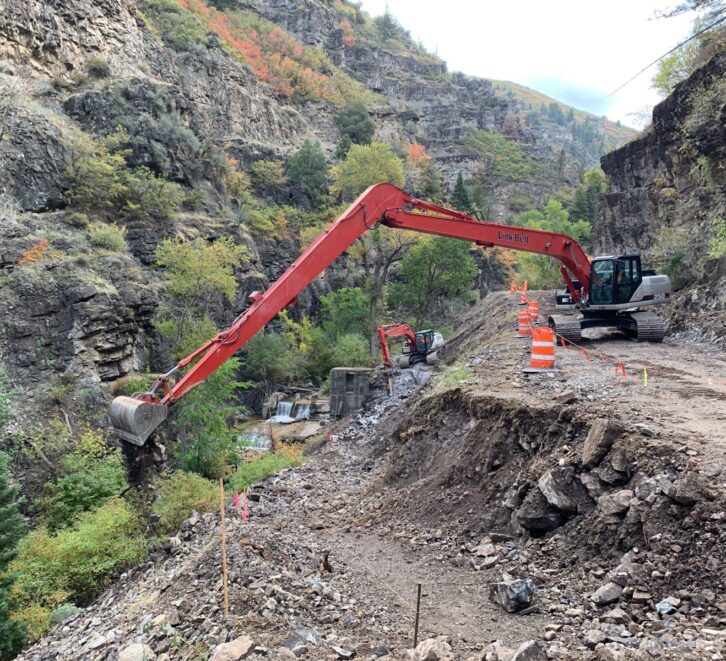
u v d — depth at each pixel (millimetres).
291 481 15938
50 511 18359
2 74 34688
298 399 38969
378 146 60281
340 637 5742
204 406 23984
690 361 14312
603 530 6555
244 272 44625
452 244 46656
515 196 106125
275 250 54625
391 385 27062
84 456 20250
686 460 6492
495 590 6340
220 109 65250
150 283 32719
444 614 6289
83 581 13320
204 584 7520
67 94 39344
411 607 6609
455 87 136500
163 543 11812
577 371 13375
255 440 30250
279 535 9602
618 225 34062
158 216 37625
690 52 31969
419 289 49219
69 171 33250
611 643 4680
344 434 22781
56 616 11852
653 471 6617
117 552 13594
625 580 5637
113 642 7449
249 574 7297
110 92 40438
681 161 28344
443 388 14742
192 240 39406
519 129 134750
